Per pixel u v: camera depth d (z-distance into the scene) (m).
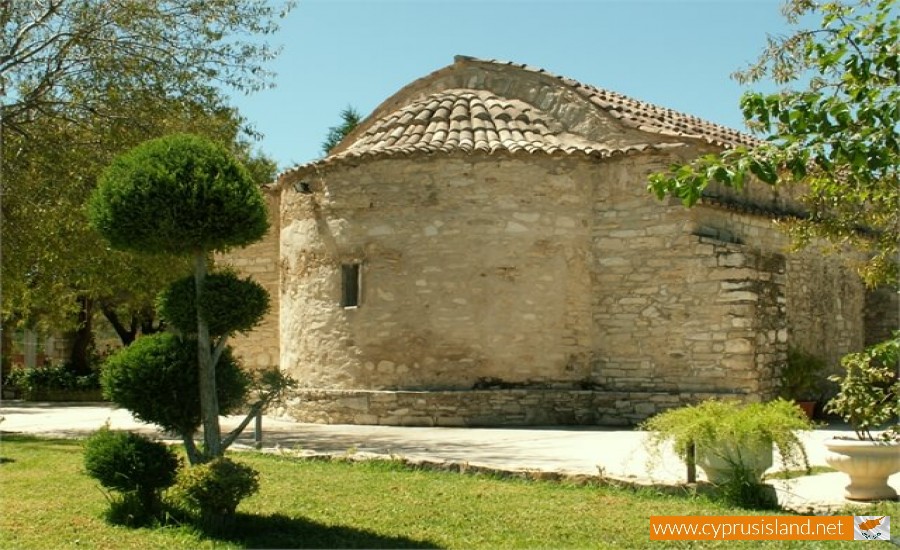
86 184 15.20
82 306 27.75
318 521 7.70
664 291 14.79
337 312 15.49
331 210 15.71
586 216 15.45
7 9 15.46
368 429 14.28
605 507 8.02
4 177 14.99
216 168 7.71
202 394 7.51
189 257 7.98
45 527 7.65
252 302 7.61
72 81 15.75
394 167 15.31
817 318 17.34
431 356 14.88
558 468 9.62
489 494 8.62
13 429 15.69
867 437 8.61
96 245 15.03
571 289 15.21
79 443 13.27
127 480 7.66
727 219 15.53
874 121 6.01
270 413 16.80
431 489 8.90
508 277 14.96
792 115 5.98
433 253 15.02
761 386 14.14
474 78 18.00
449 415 14.52
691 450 8.48
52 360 33.28
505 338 14.88
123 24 15.91
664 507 7.97
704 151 14.93
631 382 14.93
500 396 14.63
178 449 11.93
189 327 7.67
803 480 9.27
